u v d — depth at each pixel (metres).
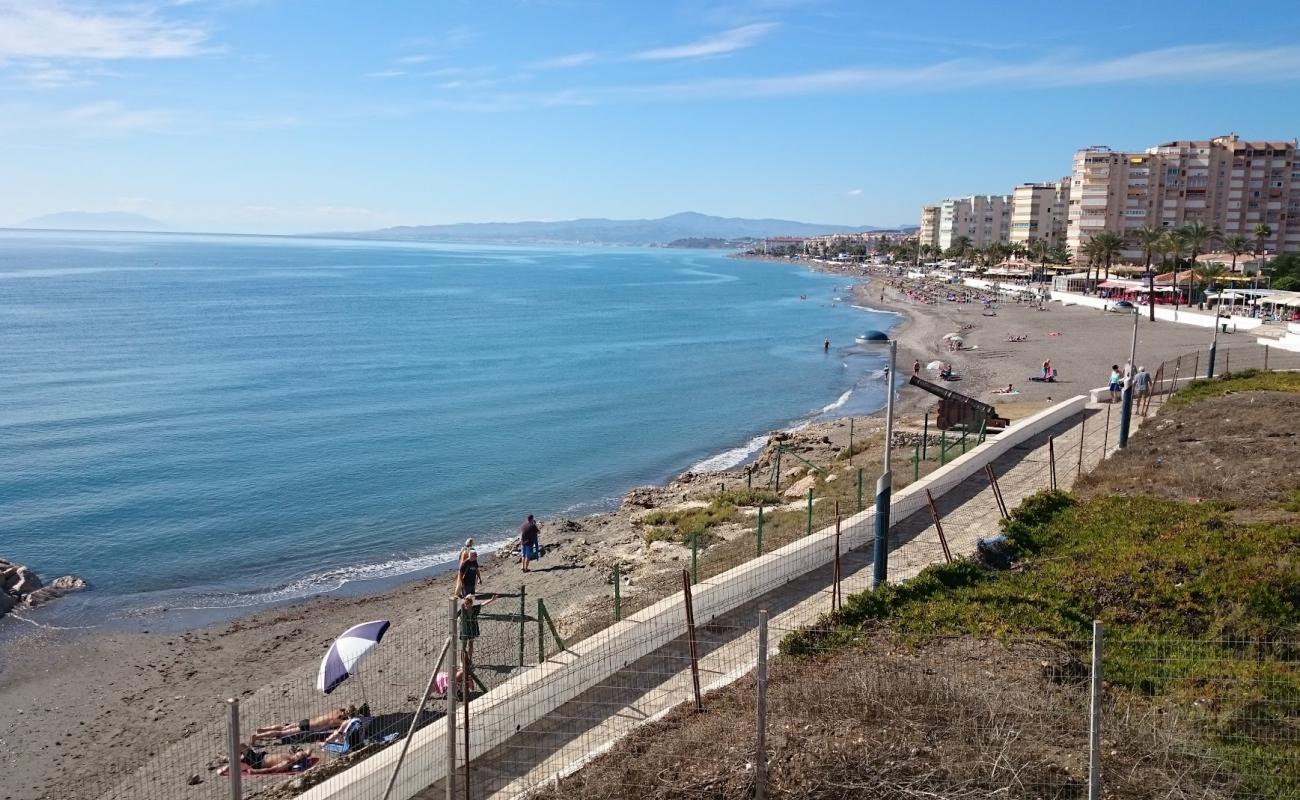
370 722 18.50
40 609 28.61
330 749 17.66
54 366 75.50
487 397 67.19
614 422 59.28
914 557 20.91
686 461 49.12
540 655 16.95
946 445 36.25
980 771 10.49
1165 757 10.83
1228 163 157.88
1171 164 158.62
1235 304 104.31
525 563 30.20
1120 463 29.09
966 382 67.25
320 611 27.97
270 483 43.50
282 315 121.31
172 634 26.47
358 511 39.50
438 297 160.00
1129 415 31.77
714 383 75.19
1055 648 14.62
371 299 151.00
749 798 10.45
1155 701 12.78
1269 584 16.84
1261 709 12.37
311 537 36.09
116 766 18.61
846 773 10.56
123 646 25.53
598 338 105.44
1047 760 10.74
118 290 152.62
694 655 13.53
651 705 14.16
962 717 11.52
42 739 20.09
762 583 18.88
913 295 157.00
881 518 17.75
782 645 15.45
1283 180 157.75
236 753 9.55
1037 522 22.67
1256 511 22.47
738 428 57.72
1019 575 18.69
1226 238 147.50
